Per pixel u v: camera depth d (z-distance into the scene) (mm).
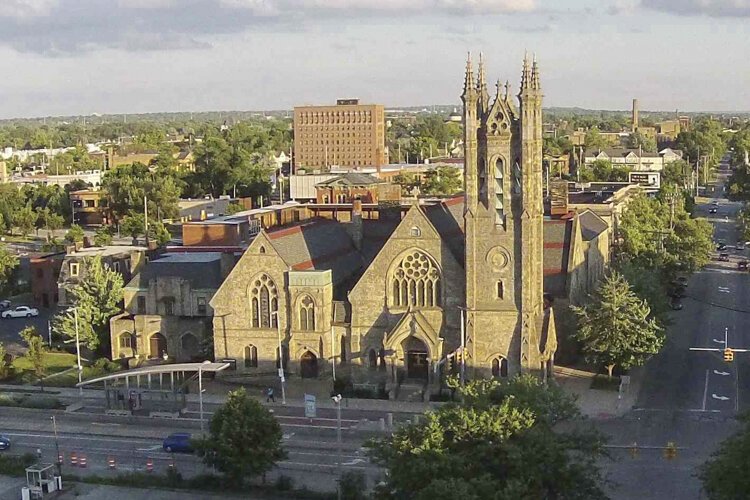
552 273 118625
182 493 82250
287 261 113125
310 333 112500
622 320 108312
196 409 108062
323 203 188000
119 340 128500
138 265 143000
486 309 106500
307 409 100250
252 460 79812
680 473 82125
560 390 74688
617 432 93875
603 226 151750
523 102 103562
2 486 86125
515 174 105375
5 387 120250
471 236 106125
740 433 66812
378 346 111625
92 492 82938
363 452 91250
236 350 115625
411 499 63438
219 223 155375
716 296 166625
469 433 64938
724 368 117750
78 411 109000
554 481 63719
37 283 173625
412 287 110500
